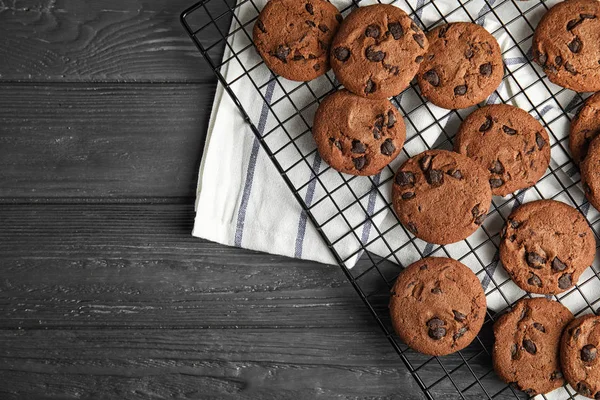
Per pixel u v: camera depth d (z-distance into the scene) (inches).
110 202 31.6
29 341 31.7
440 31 29.9
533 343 29.4
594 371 28.9
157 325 31.6
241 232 31.0
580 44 29.5
